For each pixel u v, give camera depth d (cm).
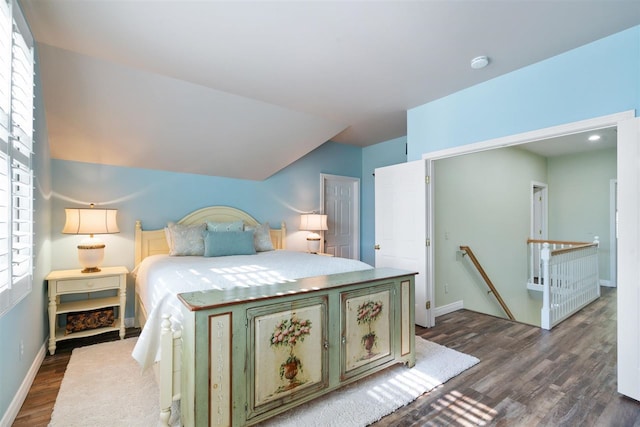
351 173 551
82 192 319
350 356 203
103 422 172
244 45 222
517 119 260
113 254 333
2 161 150
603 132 453
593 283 467
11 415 171
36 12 184
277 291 179
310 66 252
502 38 214
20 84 177
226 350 155
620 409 188
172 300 184
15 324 181
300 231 483
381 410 184
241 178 426
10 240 154
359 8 182
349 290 204
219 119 327
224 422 153
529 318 563
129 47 224
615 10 185
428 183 338
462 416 180
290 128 372
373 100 323
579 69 227
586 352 272
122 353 262
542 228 627
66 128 283
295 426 169
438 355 262
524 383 219
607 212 561
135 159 339
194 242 331
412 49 228
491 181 484
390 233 372
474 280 444
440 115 318
